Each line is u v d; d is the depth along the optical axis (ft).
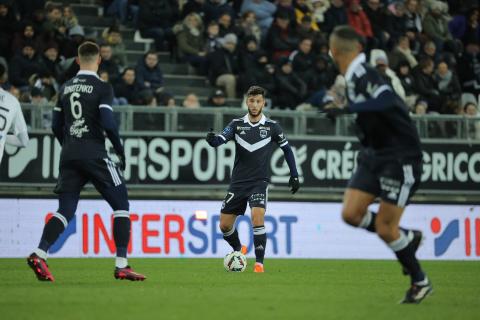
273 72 185.06
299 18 207.00
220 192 156.46
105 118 87.66
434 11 217.97
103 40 187.73
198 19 196.95
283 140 113.80
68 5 188.34
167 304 70.49
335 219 156.25
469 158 165.07
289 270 121.49
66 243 144.66
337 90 179.73
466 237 160.15
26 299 73.56
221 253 150.82
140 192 153.48
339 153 160.45
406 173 71.56
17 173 149.18
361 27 207.51
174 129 154.61
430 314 66.69
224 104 178.91
